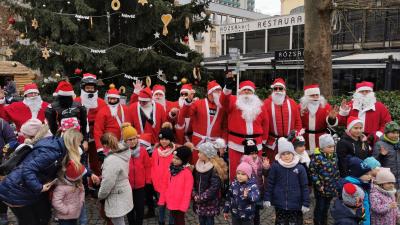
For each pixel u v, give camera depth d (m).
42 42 11.12
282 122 6.35
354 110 6.61
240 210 4.54
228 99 6.03
